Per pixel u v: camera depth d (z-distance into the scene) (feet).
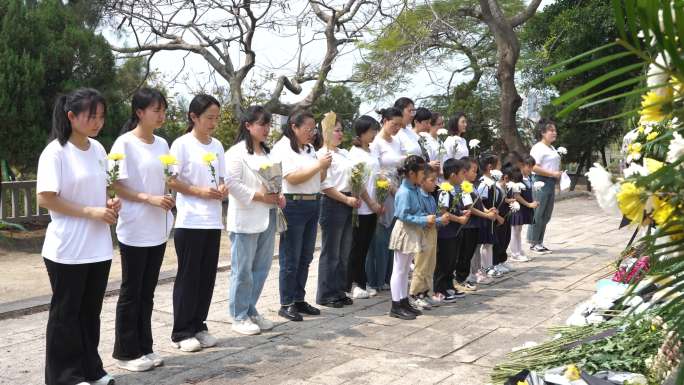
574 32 58.13
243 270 17.93
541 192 30.83
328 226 20.99
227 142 53.26
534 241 31.40
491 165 24.52
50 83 38.86
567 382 10.64
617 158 7.71
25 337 18.04
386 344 17.38
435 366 15.66
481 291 23.71
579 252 31.30
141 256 15.03
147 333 15.66
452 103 68.85
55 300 13.19
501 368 12.64
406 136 23.91
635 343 11.40
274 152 19.54
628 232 37.04
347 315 20.36
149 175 15.12
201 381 14.61
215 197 16.38
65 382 13.15
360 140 22.02
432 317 20.13
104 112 13.37
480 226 23.54
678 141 5.61
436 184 23.59
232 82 52.11
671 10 4.49
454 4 53.62
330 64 51.16
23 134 37.22
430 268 20.76
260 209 17.74
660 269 5.60
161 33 51.42
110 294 22.99
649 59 4.62
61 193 13.10
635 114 5.37
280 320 19.72
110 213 13.17
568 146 68.59
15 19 37.37
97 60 40.52
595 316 14.37
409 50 49.26
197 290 16.71
